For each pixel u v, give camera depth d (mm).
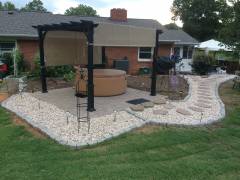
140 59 17969
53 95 9789
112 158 4832
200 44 22766
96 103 8703
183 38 21125
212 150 5340
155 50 9797
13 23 15625
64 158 4809
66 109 7863
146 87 11812
